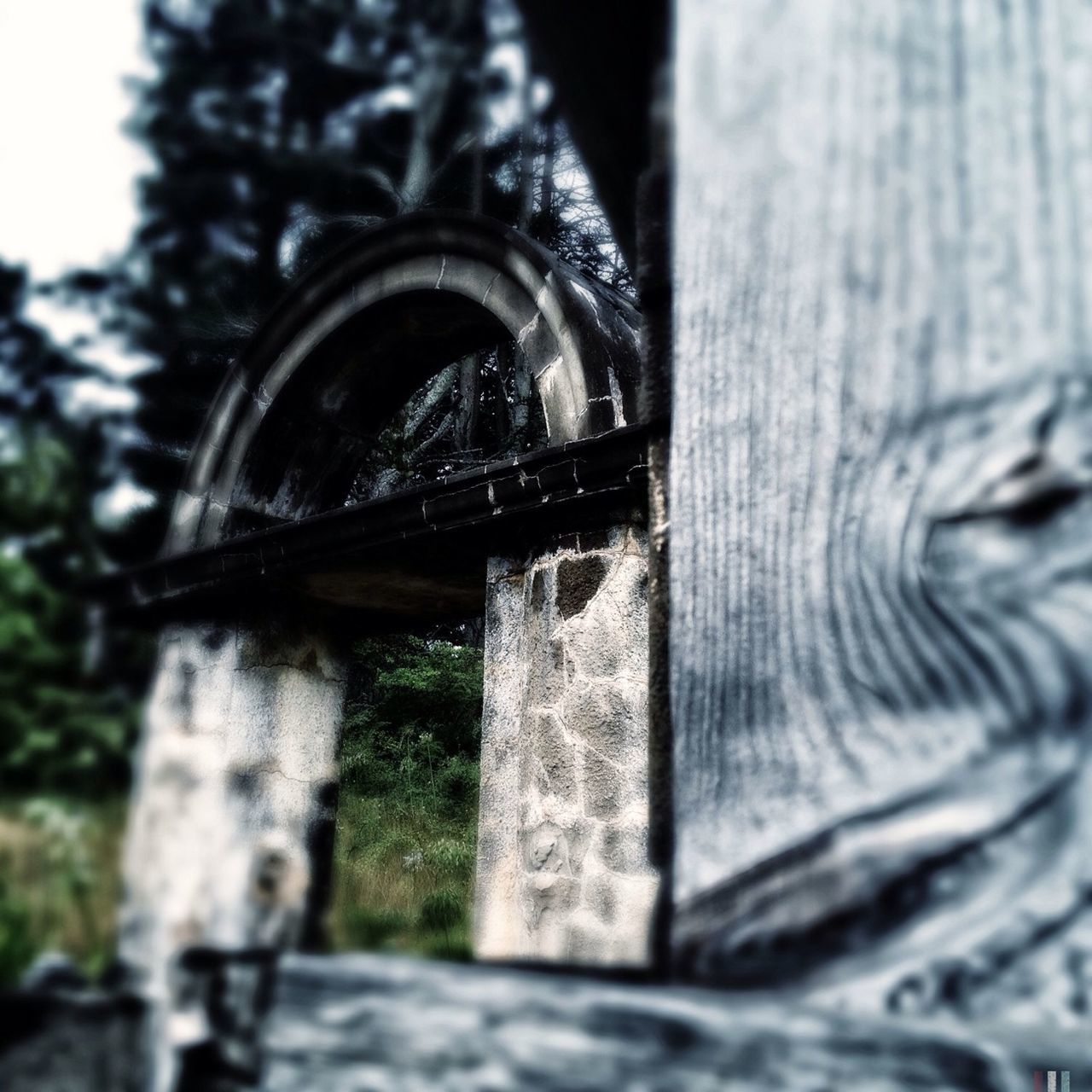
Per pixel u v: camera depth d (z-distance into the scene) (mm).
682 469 626
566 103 1424
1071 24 493
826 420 543
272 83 11703
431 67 10875
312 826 4207
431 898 5684
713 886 519
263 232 11188
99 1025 578
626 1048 425
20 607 4824
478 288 3625
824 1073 393
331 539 3621
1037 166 487
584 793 2799
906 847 446
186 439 10062
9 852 3627
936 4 542
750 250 606
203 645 4199
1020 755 424
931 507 480
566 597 3008
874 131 553
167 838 3961
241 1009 533
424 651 12227
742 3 642
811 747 505
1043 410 456
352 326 4086
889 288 528
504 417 12398
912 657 472
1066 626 423
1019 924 403
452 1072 452
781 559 550
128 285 10508
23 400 9562
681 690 588
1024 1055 371
